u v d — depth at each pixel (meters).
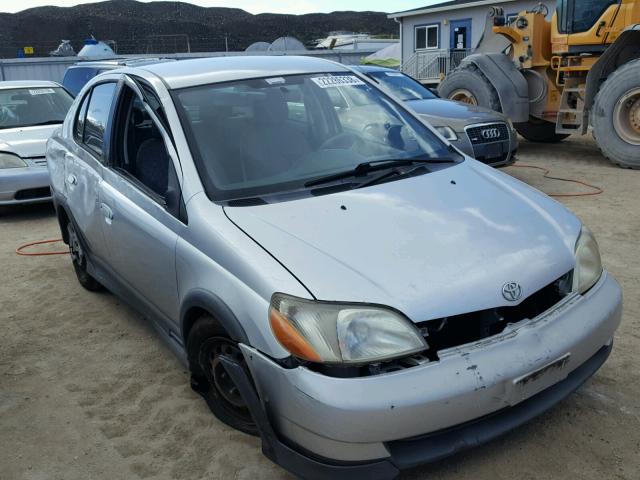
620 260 5.26
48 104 8.88
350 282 2.45
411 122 3.92
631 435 2.93
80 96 4.85
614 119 9.22
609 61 9.64
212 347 2.97
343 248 2.62
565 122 10.41
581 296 2.80
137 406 3.45
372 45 36.69
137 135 3.77
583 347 2.66
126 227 3.59
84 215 4.33
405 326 2.36
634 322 4.05
